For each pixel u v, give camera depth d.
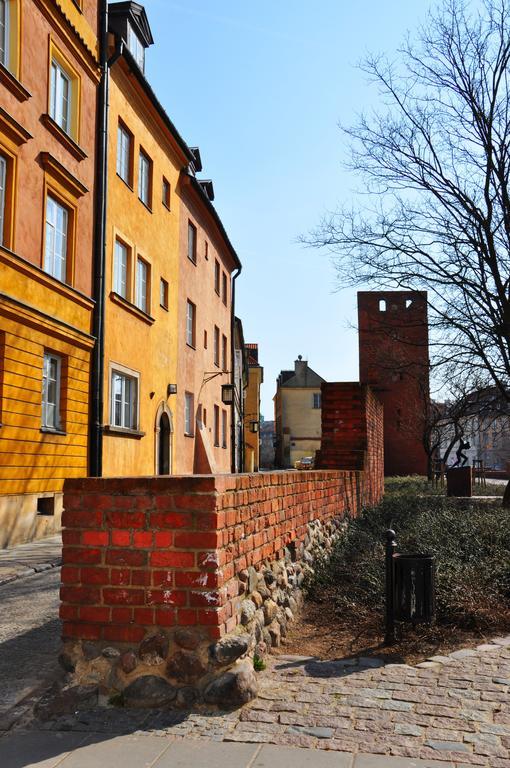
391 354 17.89
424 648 5.38
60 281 13.66
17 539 12.12
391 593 5.53
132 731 3.75
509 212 15.10
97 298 15.65
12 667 4.94
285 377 86.25
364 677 4.62
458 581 6.52
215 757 3.45
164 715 3.94
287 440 79.44
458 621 5.94
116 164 17.41
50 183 13.56
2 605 7.24
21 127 12.19
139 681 4.07
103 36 16.19
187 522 4.18
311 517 7.68
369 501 13.89
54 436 13.61
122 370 17.61
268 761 3.41
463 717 3.95
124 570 4.21
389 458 48.28
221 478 4.29
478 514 10.51
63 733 3.74
